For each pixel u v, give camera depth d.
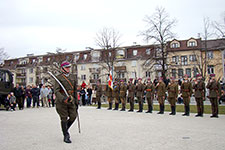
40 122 10.39
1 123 10.18
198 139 6.46
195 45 53.88
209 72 51.28
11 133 7.70
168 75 38.09
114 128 8.46
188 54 53.25
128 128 8.42
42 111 16.77
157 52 37.78
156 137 6.77
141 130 7.96
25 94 21.55
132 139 6.53
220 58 50.44
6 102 18.20
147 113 14.40
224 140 6.32
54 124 9.71
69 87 6.52
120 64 59.56
